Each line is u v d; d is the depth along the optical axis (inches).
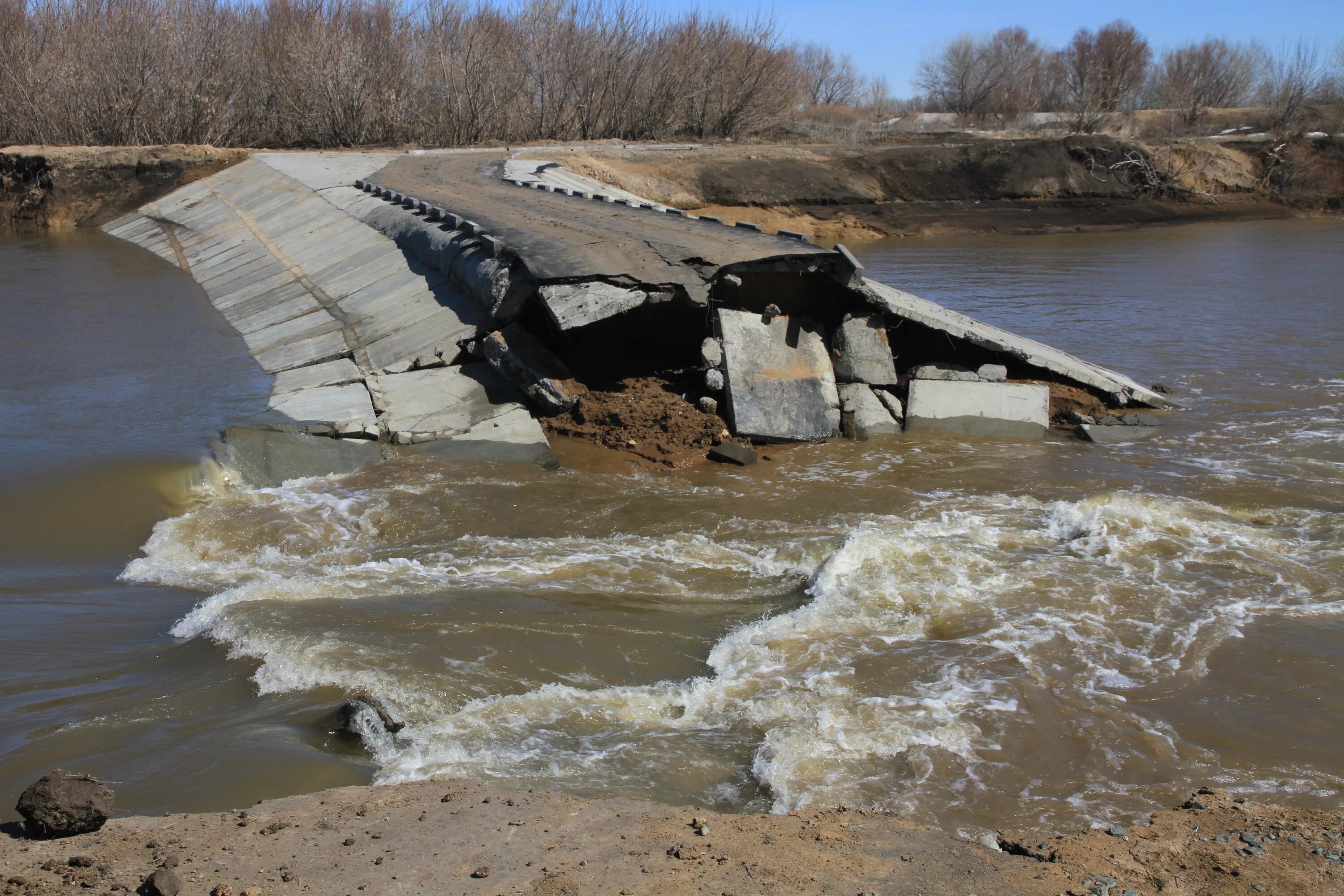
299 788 230.8
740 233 682.2
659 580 364.8
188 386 577.9
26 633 315.3
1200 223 1814.7
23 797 199.2
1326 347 749.3
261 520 408.8
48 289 930.7
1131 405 591.8
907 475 476.1
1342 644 312.7
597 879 183.5
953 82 2812.5
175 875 176.7
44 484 420.5
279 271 903.7
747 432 515.8
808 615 329.4
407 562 374.9
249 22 1830.7
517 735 257.6
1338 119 2268.7
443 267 706.8
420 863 188.1
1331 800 235.5
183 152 1492.4
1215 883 192.7
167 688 279.7
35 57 1654.8
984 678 289.7
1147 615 333.1
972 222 1748.3
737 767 248.7
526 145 1878.7
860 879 187.5
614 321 581.6
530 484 457.1
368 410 521.3
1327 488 454.9
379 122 1831.9
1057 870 194.9
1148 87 2785.4
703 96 2087.8
